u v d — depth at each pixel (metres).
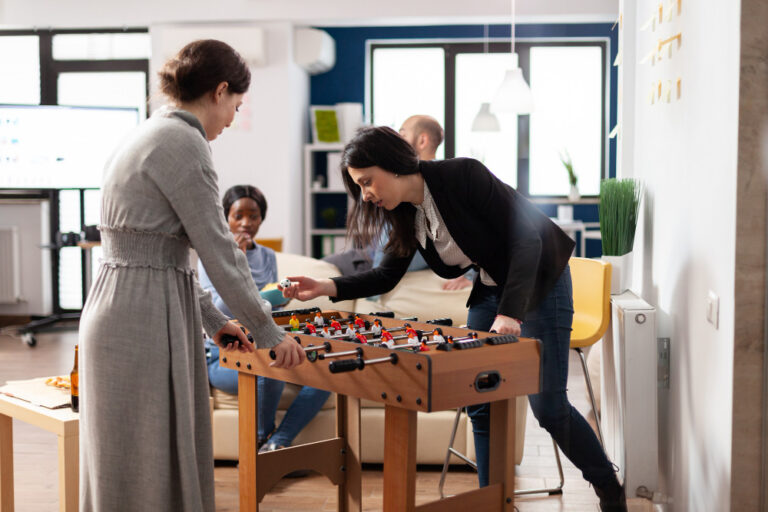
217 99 1.98
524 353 2.00
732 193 1.86
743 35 1.79
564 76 6.98
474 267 2.52
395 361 1.86
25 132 6.23
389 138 2.24
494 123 6.25
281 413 3.24
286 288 2.50
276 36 6.48
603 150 6.98
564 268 2.45
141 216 1.84
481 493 2.04
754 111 1.80
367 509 2.79
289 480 3.12
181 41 6.42
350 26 7.10
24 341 6.04
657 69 2.88
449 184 2.26
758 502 1.86
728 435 1.90
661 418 2.78
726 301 1.92
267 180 6.57
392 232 2.46
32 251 7.04
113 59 7.17
